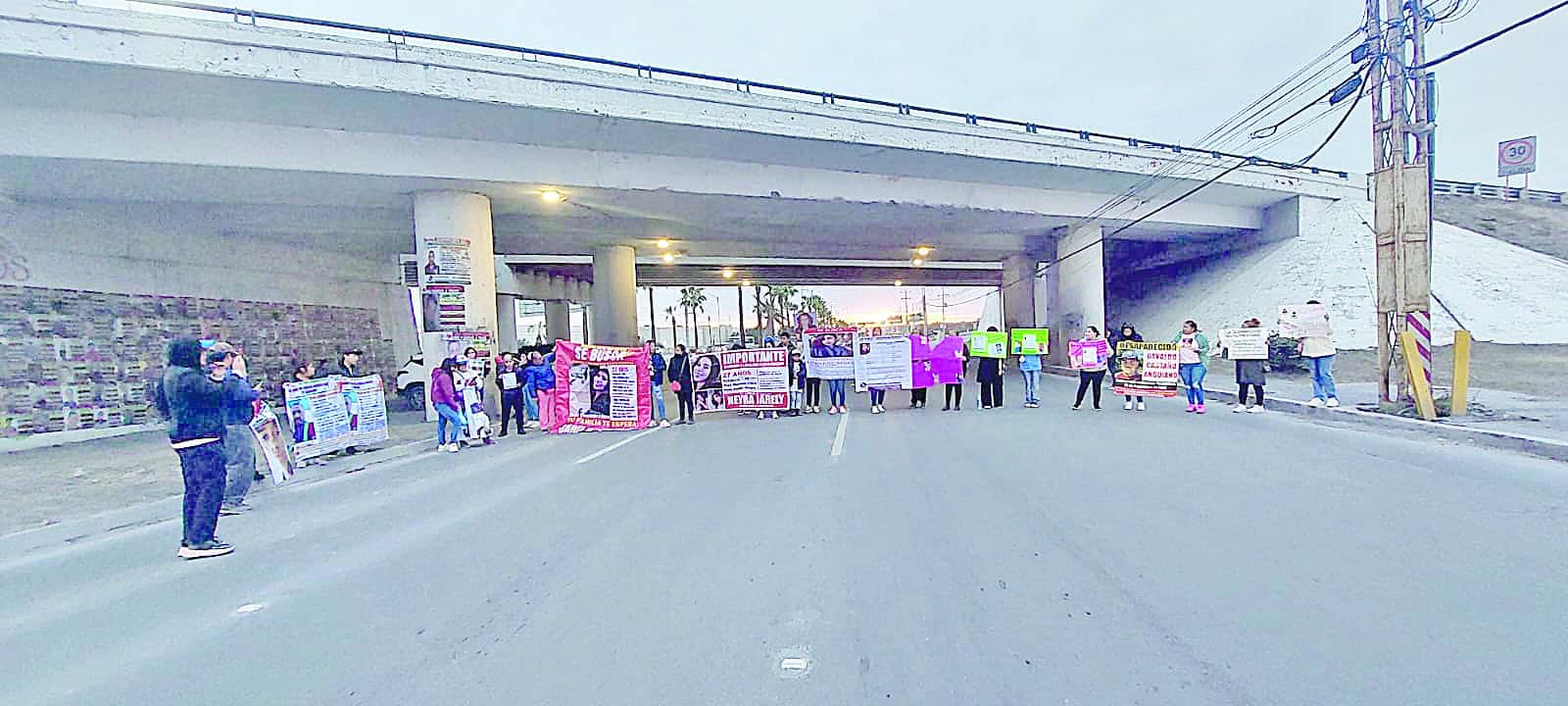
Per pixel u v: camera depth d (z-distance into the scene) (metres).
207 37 12.36
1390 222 12.13
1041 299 33.78
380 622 4.60
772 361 16.12
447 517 7.46
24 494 9.29
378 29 13.62
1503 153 42.38
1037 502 6.98
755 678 3.65
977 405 16.89
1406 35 11.92
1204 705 3.25
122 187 14.76
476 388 13.45
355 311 26.00
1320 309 13.09
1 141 12.56
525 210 19.69
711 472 9.33
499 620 4.55
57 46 11.51
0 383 13.95
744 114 17.23
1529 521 5.92
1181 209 26.73
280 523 7.52
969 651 3.86
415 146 15.38
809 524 6.49
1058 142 21.78
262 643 4.34
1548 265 25.48
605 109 15.56
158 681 3.88
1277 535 5.68
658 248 29.41
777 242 28.11
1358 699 3.26
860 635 4.10
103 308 16.22
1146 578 4.85
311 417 11.35
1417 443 9.62
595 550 5.97
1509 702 3.20
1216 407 14.57
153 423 17.16
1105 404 16.05
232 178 14.66
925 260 36.22
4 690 3.84
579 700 3.49
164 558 6.37
